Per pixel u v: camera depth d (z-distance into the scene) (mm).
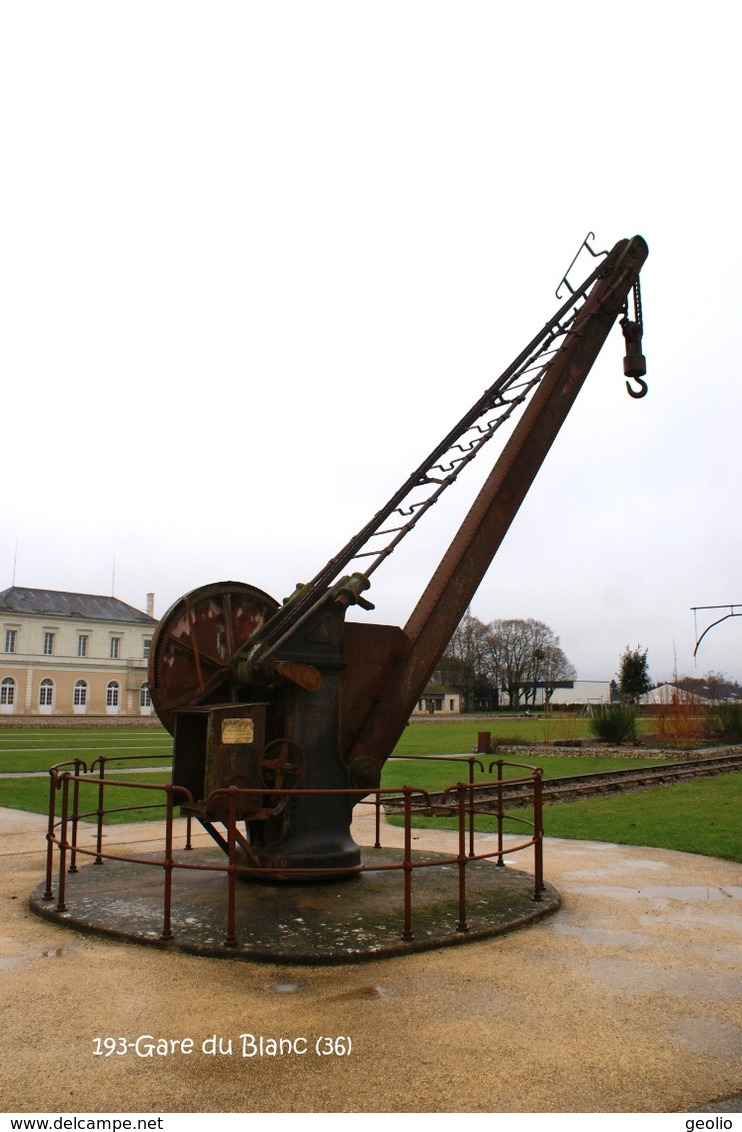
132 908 6914
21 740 36062
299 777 7812
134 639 91875
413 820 14430
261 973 5477
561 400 9844
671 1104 3770
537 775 7723
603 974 5562
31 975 5418
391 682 8578
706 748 34688
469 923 6555
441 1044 4391
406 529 8570
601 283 10469
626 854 10352
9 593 85375
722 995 5184
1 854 9992
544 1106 3736
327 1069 4086
